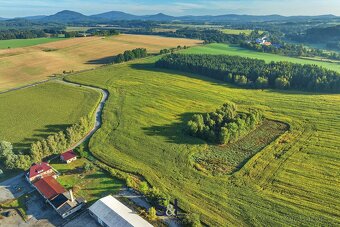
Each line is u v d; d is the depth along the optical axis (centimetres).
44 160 7681
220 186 6500
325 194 6128
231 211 5784
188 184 6600
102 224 5600
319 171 6881
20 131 9256
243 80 13225
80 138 8794
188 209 5862
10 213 5909
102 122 9756
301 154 7588
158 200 5931
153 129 9194
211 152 7900
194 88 13088
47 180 6606
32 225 5644
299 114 9969
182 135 8781
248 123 8906
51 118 10156
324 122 9300
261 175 6825
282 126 9231
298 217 5569
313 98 11412
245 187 6444
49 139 7919
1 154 7400
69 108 10988
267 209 5800
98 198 6262
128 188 6531
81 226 5609
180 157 7638
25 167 7244
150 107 10931
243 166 7175
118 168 7269
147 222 5391
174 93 12431
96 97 12056
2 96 12462
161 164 7369
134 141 8494
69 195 6284
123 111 10575
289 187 6384
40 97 12256
